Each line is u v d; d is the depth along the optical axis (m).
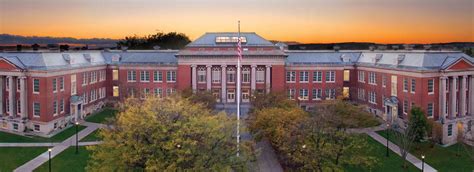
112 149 42.03
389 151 66.25
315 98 104.00
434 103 77.62
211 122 41.31
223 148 41.84
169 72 103.94
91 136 74.75
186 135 39.47
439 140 72.50
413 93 79.00
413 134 63.59
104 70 105.12
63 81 82.75
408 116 72.50
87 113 94.25
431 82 77.50
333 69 103.44
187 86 96.38
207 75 100.06
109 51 111.56
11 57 76.81
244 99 101.88
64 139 72.81
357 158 51.22
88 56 96.88
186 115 42.06
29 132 76.88
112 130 44.19
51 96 77.75
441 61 78.44
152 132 39.47
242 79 101.69
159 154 38.69
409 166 59.47
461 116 79.62
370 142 71.50
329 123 55.16
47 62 78.75
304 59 104.69
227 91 101.94
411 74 79.38
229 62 99.75
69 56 87.56
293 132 52.09
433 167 59.19
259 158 62.66
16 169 56.31
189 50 100.56
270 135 59.66
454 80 77.62
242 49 99.81
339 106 69.00
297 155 49.69
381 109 91.75
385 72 89.69
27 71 76.56
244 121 74.38
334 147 49.94
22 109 77.06
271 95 81.44
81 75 91.25
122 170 40.03
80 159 60.97
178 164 38.09
